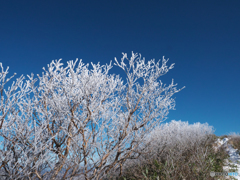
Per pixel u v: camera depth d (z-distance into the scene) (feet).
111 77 12.21
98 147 11.29
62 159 10.83
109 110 12.16
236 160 21.59
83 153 11.04
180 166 17.99
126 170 18.67
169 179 15.55
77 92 11.34
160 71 12.25
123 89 13.11
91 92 11.40
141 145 14.60
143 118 12.96
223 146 26.63
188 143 25.30
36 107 10.27
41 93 10.63
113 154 13.03
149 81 12.13
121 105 12.57
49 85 10.44
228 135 31.78
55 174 10.73
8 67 9.15
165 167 17.37
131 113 12.22
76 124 11.21
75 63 10.50
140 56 12.17
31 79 10.59
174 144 23.03
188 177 16.10
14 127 9.65
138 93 12.70
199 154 20.97
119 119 12.60
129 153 13.20
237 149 24.93
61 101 10.69
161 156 20.15
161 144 18.35
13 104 9.34
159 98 13.02
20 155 10.25
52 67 10.64
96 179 11.68
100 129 11.15
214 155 22.45
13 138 10.15
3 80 8.95
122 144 12.40
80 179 13.24
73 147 10.73
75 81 10.72
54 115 11.25
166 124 25.12
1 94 9.02
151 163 18.42
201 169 17.40
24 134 10.41
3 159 9.46
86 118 11.45
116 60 11.78
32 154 10.20
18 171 10.27
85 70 11.48
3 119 9.07
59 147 11.21
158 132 17.74
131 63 11.85
